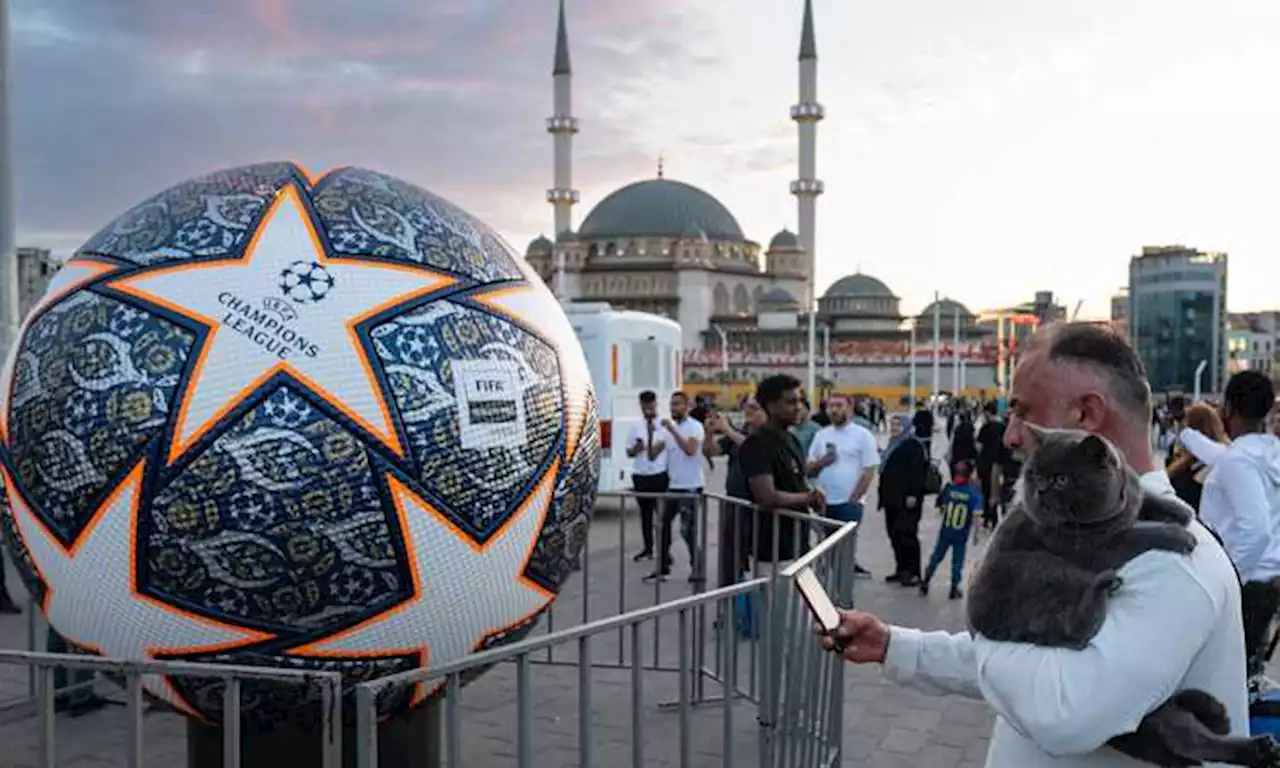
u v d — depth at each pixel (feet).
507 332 13.03
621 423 57.62
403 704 13.09
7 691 22.86
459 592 12.35
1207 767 7.61
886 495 37.35
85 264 12.75
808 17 302.45
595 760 19.12
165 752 19.30
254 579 11.45
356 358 11.75
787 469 24.48
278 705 12.37
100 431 11.53
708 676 24.11
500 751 19.30
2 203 38.22
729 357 289.53
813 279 212.02
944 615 32.27
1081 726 6.85
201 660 11.90
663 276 328.29
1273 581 17.10
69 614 12.30
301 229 12.48
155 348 11.64
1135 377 8.00
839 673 17.47
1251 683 15.28
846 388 285.64
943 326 338.95
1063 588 7.08
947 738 21.20
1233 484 18.28
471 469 12.19
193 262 12.12
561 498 13.48
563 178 327.26
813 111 303.07
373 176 13.99
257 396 11.41
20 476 12.12
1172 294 279.69
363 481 11.55
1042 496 7.20
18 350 12.72
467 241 13.50
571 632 10.71
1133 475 7.27
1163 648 6.82
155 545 11.44
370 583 11.77
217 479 11.30
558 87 324.39
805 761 15.81
